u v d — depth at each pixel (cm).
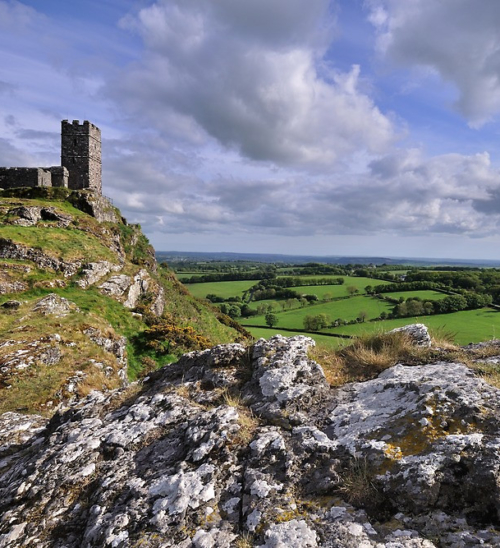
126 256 3875
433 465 354
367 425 444
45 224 3023
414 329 721
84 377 1482
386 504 351
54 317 1898
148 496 392
